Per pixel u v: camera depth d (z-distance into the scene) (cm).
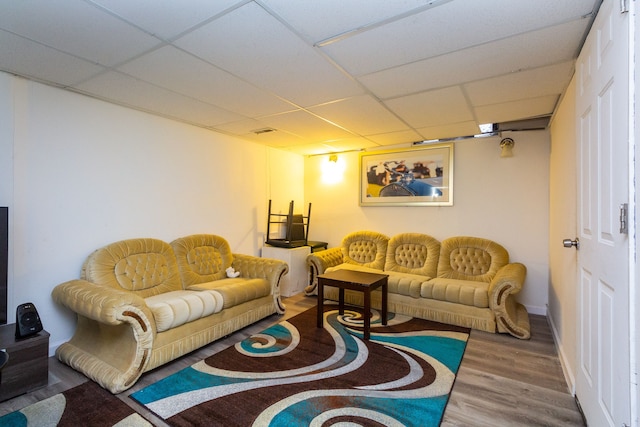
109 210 291
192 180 368
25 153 239
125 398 201
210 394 205
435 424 177
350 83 243
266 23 166
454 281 369
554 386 218
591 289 160
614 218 127
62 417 182
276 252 454
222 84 246
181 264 333
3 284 208
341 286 316
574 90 218
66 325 265
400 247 436
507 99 276
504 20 163
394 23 166
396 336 304
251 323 327
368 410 189
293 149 502
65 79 238
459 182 420
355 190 505
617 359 124
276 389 211
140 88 256
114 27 169
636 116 106
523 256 382
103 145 286
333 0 147
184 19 162
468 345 285
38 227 246
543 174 371
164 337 238
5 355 178
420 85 247
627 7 112
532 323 341
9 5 150
